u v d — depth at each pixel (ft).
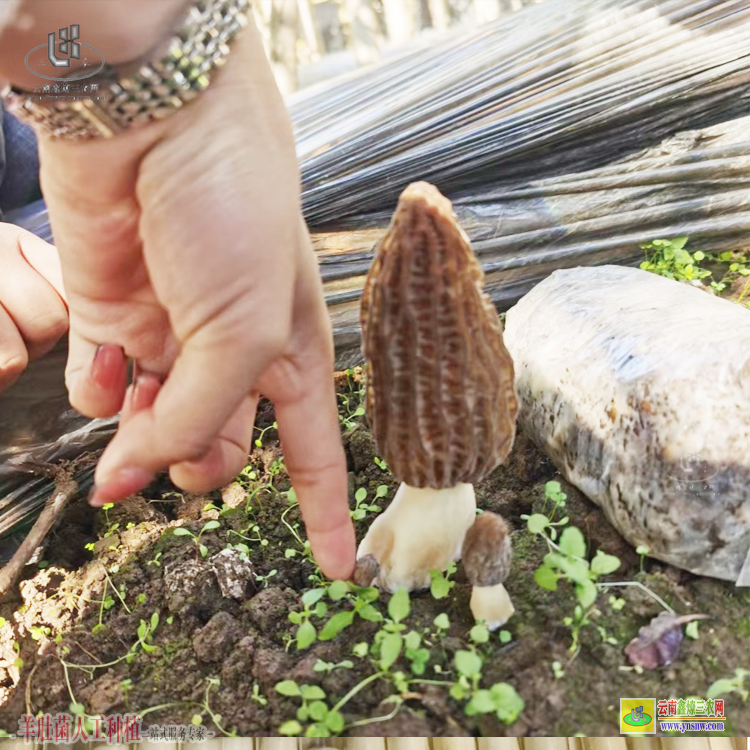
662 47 1.16
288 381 0.58
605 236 1.16
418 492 0.71
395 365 0.62
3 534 0.99
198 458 0.49
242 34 0.46
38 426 1.00
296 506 0.90
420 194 0.57
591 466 0.80
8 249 0.89
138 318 0.53
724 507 0.71
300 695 0.67
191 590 0.80
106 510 0.96
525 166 1.17
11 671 0.81
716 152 1.16
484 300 0.63
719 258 1.20
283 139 0.49
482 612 0.70
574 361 0.84
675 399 0.72
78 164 0.44
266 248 0.45
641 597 0.72
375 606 0.74
